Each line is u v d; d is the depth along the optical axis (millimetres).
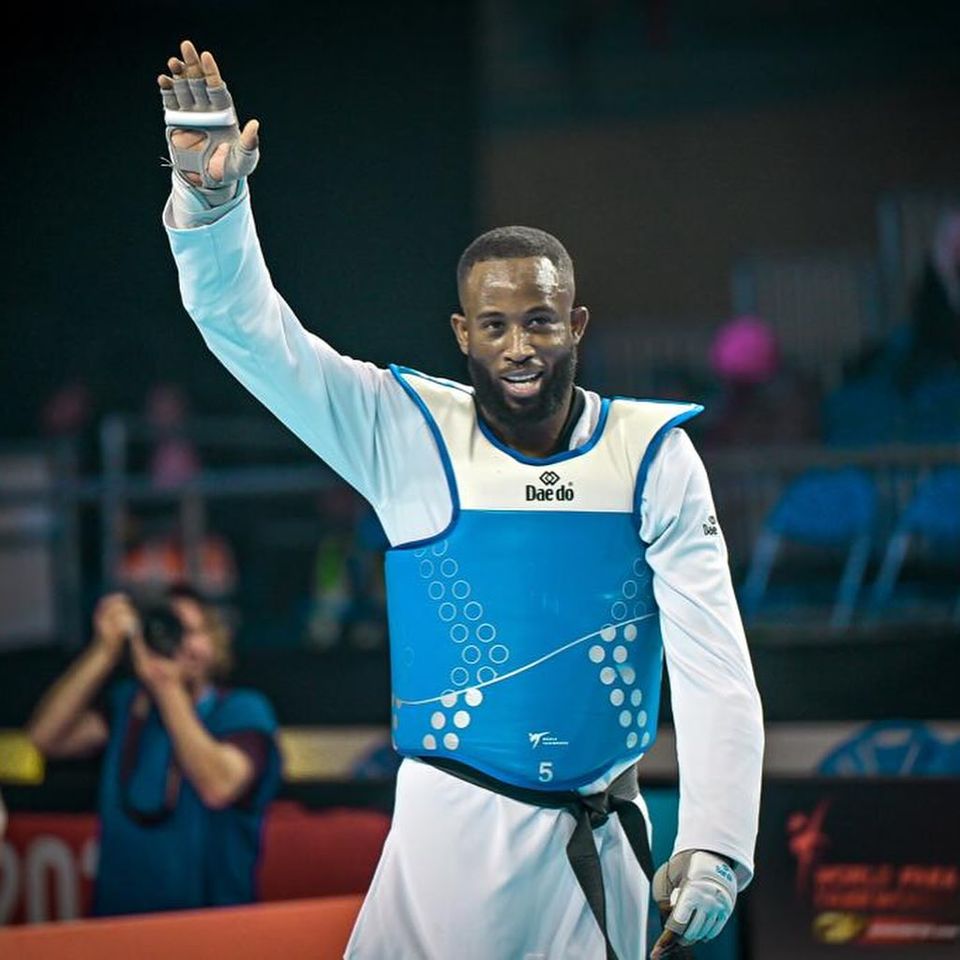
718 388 24172
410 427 5898
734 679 5746
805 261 28031
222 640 12320
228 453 20344
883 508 19531
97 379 20234
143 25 20312
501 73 28922
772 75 28391
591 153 28859
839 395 22109
